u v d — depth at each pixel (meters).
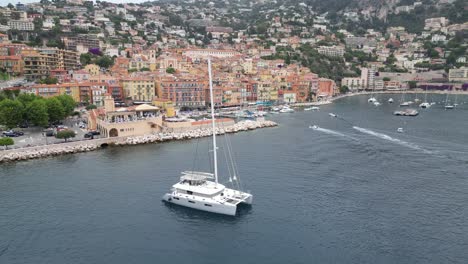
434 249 70.31
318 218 82.69
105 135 158.88
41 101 169.50
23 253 69.69
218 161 127.38
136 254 69.94
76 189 99.81
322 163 122.56
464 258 67.44
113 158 132.62
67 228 78.75
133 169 118.38
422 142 153.50
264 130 191.25
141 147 151.88
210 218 84.00
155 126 172.25
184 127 179.62
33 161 128.62
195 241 74.44
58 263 67.00
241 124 198.25
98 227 79.50
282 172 113.50
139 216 84.88
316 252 69.81
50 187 101.25
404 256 68.12
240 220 82.62
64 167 120.69
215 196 88.94
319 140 159.38
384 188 99.69
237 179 107.50
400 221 81.06
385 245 71.81
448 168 117.00
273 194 96.12
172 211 87.56
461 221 81.00
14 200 92.12
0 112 156.62
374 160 125.94
